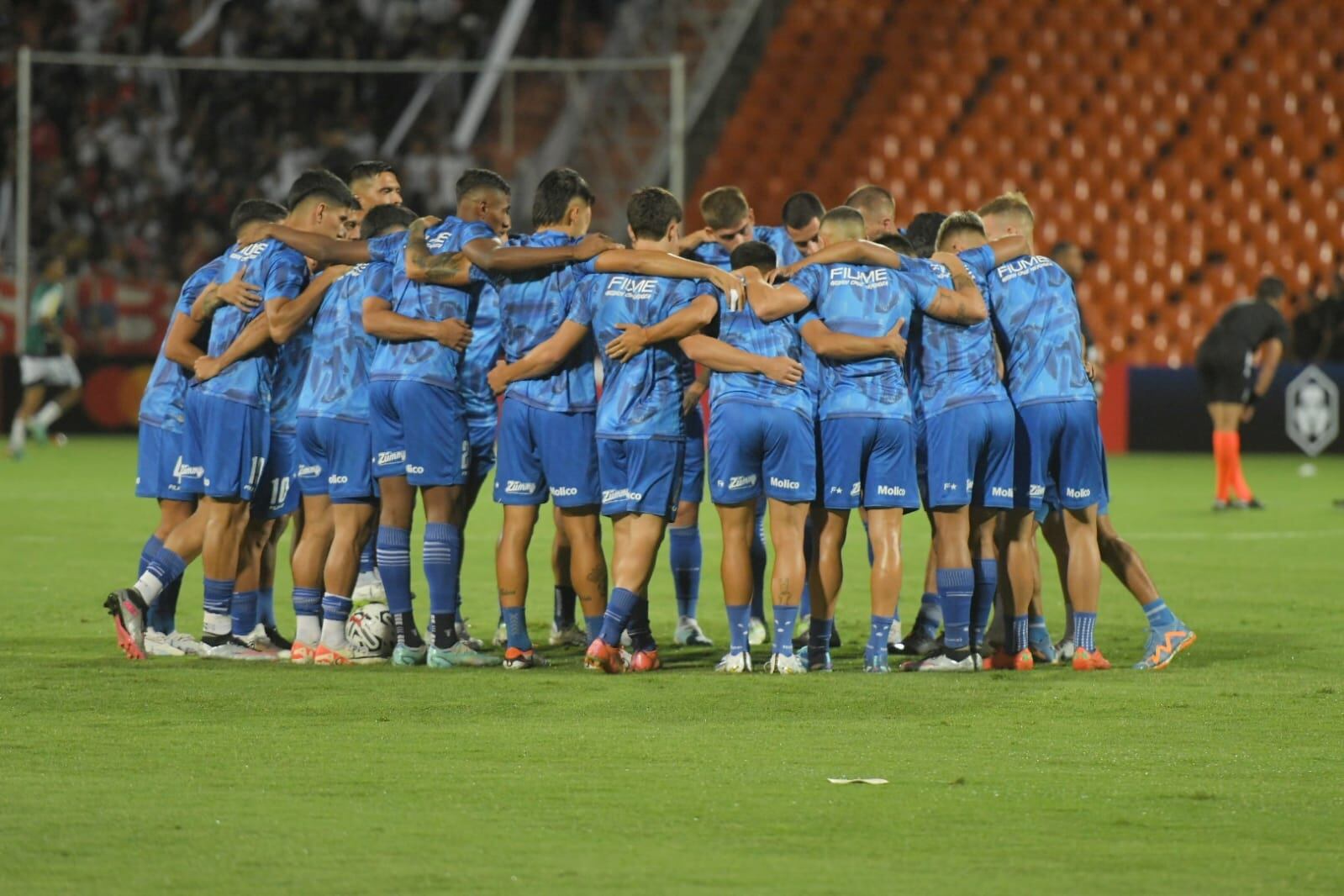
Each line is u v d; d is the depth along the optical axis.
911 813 17.45
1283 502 58.38
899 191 93.56
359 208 30.53
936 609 29.78
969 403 26.83
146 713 22.72
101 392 88.88
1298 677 26.05
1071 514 27.25
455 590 27.59
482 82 94.19
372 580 33.62
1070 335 27.36
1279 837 16.59
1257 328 54.91
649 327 26.23
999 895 14.71
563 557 29.95
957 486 26.83
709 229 31.56
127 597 27.39
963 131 94.31
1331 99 93.06
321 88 97.25
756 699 23.91
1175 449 81.88
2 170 96.94
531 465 27.19
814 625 27.44
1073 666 27.17
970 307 26.67
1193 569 40.78
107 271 91.00
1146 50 94.31
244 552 29.08
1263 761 19.98
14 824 16.84
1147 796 18.22
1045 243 93.00
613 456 26.55
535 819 17.16
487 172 27.89
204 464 27.83
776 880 15.09
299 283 27.83
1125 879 15.17
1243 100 93.44
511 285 27.14
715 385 26.61
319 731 21.50
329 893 14.68
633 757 20.02
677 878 15.16
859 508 27.75
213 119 96.94
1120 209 92.94
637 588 26.64
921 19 96.31
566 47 97.25
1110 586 38.06
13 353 88.62
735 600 26.91
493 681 25.59
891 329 26.44
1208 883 15.06
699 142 95.56
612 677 26.09
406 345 27.11
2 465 72.19
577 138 92.75
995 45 95.38
